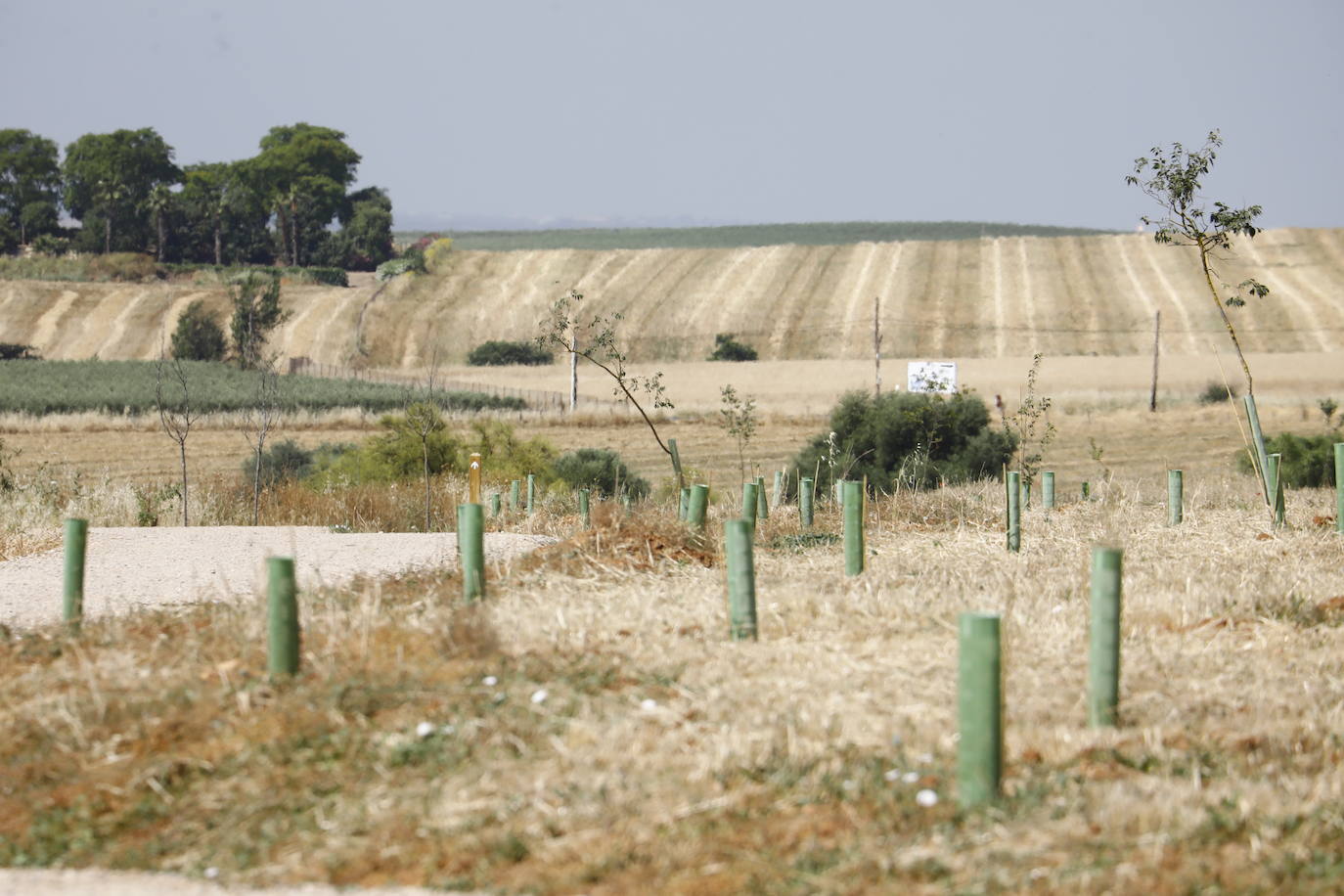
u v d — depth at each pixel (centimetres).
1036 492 8375
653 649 3186
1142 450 16712
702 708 2716
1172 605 3712
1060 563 4662
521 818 2297
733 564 3316
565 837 2220
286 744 2658
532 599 3884
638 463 15712
